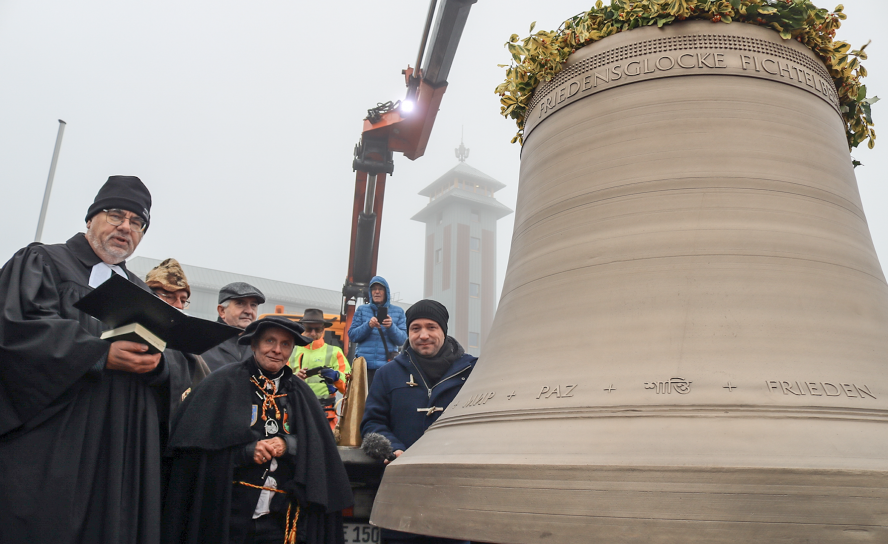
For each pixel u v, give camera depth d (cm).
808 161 162
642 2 174
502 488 124
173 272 371
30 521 190
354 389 376
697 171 157
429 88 816
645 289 146
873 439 114
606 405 130
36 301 221
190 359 301
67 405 207
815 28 177
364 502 365
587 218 165
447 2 669
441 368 357
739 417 119
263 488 279
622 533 109
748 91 167
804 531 102
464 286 5725
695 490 107
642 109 169
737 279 141
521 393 147
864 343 137
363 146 885
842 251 153
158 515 217
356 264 954
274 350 300
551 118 190
